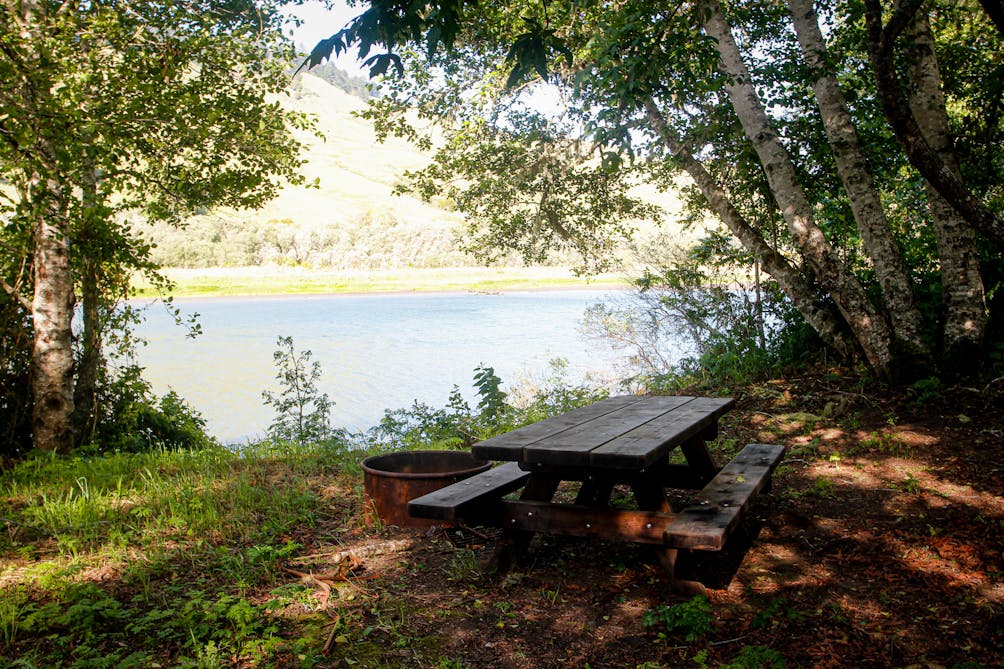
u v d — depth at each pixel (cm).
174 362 2219
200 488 537
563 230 1160
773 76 792
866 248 824
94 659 282
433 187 1097
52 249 768
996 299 767
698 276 1038
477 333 2892
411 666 285
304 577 368
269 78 914
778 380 839
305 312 4256
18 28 712
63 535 427
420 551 409
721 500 348
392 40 345
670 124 830
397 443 784
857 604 330
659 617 313
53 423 770
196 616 322
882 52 376
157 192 916
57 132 630
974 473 511
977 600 329
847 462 564
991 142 853
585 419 415
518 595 348
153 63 785
